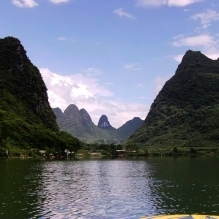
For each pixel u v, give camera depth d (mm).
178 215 26703
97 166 100688
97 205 37062
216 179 62969
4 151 128250
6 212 32938
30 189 47281
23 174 67375
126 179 63500
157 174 74250
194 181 59750
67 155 173000
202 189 49656
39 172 73188
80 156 190750
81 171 80500
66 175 69062
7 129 134625
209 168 92375
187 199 41156
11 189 46906
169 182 58469
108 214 32875
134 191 47594
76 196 42688
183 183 56906
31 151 141750
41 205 36375
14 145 141875
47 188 48844
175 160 145375
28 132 160750
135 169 89438
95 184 55094
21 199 39531
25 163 102625
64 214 32562
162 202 39156
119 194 44750
